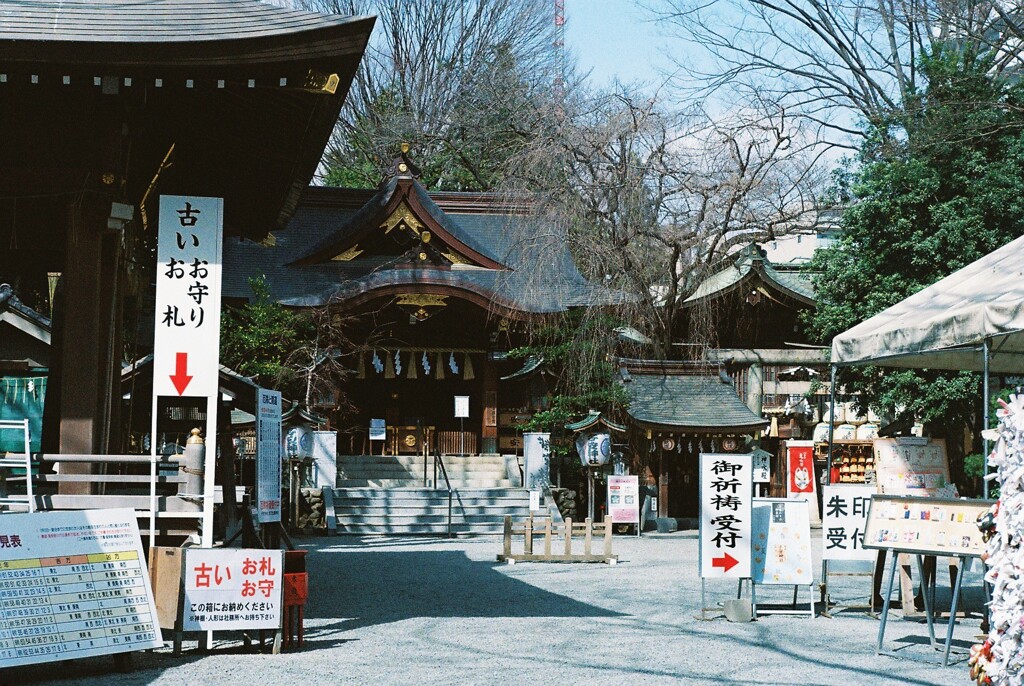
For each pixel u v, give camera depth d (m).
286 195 11.63
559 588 12.30
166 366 8.09
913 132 23.73
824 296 25.88
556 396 24.77
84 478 7.88
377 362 27.70
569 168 26.97
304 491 22.03
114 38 7.73
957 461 23.12
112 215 8.51
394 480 24.88
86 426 8.27
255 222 12.92
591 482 22.72
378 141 39.78
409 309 27.03
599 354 25.00
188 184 11.78
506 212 28.72
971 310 8.86
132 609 7.00
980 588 12.08
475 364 29.06
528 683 6.64
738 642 8.34
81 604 6.79
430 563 15.49
